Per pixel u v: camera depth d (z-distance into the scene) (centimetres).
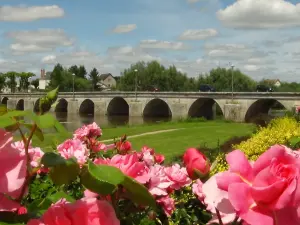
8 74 13362
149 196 151
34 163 220
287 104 7144
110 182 140
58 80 12862
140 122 7650
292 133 1156
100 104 9694
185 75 12325
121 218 185
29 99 10194
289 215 129
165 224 236
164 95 8681
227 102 7781
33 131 145
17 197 140
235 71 11900
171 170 252
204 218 283
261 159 139
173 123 6400
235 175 140
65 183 156
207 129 4584
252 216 129
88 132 417
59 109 11181
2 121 134
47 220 131
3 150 128
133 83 12275
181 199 299
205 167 201
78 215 131
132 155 180
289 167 133
